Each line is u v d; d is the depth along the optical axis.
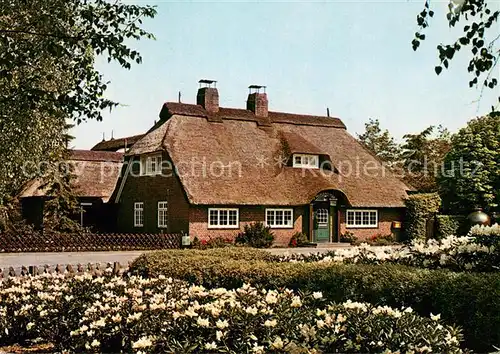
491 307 9.38
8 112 10.05
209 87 42.56
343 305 7.89
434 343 6.75
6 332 10.56
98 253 33.72
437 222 41.72
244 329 7.45
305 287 12.47
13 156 13.44
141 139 42.25
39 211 43.19
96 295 10.27
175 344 7.24
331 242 40.53
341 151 44.75
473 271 12.28
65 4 9.93
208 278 14.52
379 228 42.16
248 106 44.94
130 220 42.84
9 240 34.25
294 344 6.91
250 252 17.08
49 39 9.48
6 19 10.38
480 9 8.72
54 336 10.00
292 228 39.19
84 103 9.92
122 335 8.44
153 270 15.69
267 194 38.25
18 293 11.19
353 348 7.11
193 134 39.91
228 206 36.97
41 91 9.55
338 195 40.25
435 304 10.27
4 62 9.05
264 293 9.45
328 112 49.06
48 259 29.56
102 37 9.45
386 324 7.23
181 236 36.31
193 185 36.31
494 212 45.81
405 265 12.90
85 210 45.44
